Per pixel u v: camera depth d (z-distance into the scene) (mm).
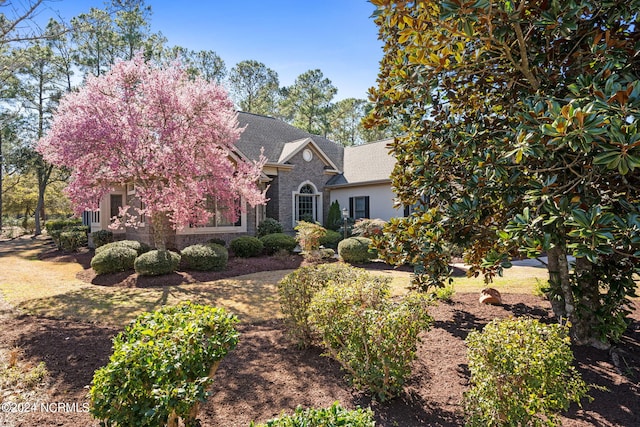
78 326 5754
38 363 4242
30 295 7965
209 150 10555
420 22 3320
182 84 10977
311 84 38594
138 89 10352
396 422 3055
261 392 3584
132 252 10523
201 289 8523
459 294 7203
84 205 10250
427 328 3518
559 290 4672
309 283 4719
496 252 4105
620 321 4297
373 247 4867
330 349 3766
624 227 2654
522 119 3479
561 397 2494
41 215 31625
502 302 6457
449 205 4297
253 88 38125
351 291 3857
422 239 4445
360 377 3434
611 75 2990
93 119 9281
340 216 18375
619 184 3350
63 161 9883
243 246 12797
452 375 3846
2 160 19734
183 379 2334
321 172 18828
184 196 9773
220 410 3262
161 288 8617
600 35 3275
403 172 5172
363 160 19562
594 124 2504
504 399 2498
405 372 3375
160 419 2100
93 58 23234
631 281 4109
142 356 2270
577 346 4449
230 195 11266
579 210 2719
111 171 9969
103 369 2264
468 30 3080
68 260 13961
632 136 2424
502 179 3795
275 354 4562
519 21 3252
